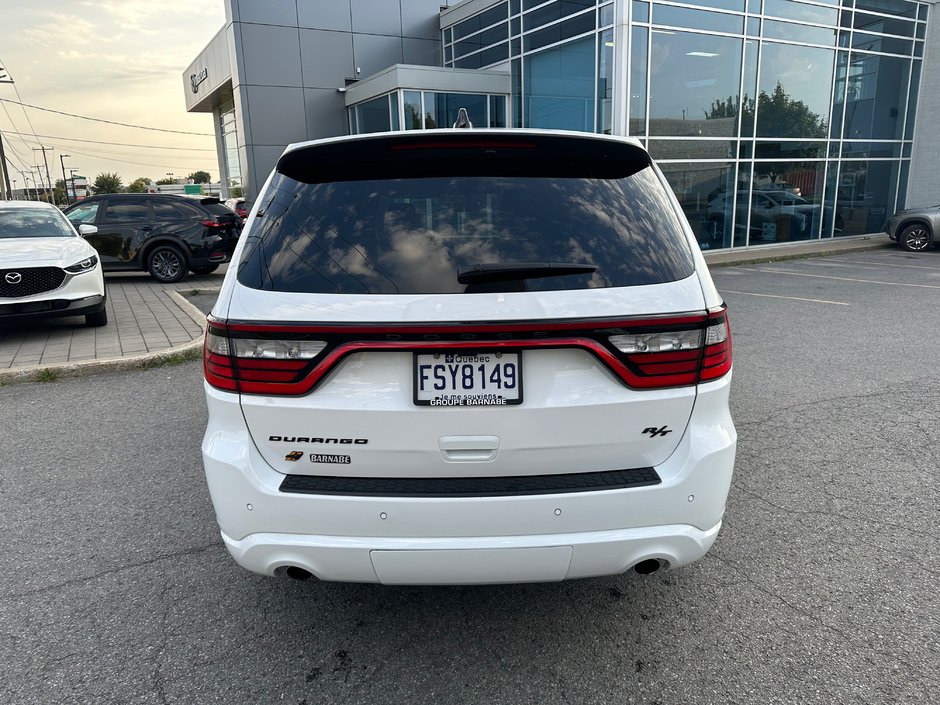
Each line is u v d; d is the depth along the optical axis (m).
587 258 2.06
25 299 6.87
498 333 1.92
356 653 2.40
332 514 2.01
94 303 7.38
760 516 3.35
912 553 3.00
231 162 28.77
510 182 2.22
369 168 2.27
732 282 11.96
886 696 2.15
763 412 4.84
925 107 19.14
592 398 2.00
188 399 5.33
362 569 2.05
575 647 2.42
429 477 2.05
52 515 3.44
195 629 2.54
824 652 2.37
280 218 2.19
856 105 18.05
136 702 2.17
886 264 14.12
